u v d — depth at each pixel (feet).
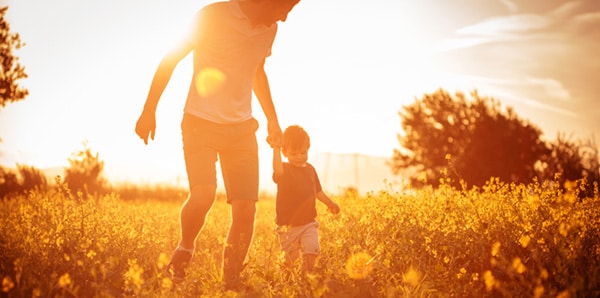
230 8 16.16
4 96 76.18
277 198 18.58
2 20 76.48
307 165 19.42
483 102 171.83
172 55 16.17
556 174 20.11
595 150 54.75
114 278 15.93
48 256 16.92
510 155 156.66
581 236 15.67
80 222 19.65
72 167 60.03
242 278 15.62
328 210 21.42
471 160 162.09
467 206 20.70
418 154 175.11
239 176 16.58
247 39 16.22
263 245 19.30
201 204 15.78
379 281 15.60
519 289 13.84
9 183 55.42
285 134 19.24
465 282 15.30
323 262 16.96
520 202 19.88
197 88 16.33
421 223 19.15
